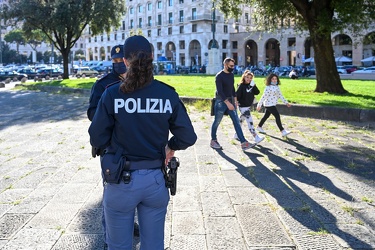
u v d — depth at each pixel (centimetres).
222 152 757
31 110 1511
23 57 11231
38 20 3453
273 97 860
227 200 492
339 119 1112
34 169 654
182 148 271
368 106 1190
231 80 746
